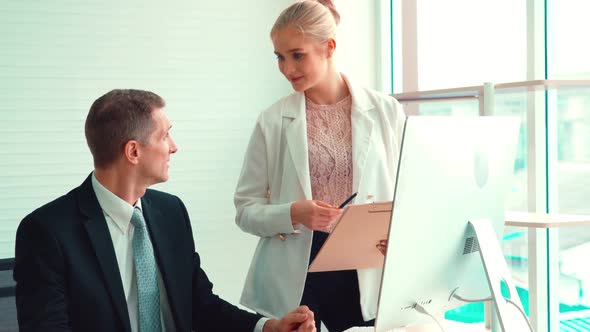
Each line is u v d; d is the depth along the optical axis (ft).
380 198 6.77
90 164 13.15
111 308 5.19
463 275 4.71
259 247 7.22
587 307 8.56
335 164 6.75
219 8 13.79
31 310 4.95
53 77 12.84
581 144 8.51
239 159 14.10
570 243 8.81
